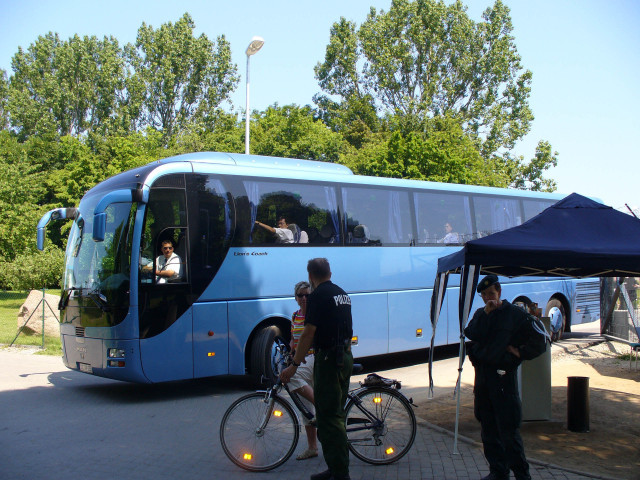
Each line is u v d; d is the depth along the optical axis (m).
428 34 50.84
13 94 62.91
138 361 9.52
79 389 11.24
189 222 10.20
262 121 44.59
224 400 10.25
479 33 52.44
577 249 6.73
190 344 10.01
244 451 6.39
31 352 15.52
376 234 12.67
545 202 16.48
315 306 5.70
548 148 48.72
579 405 7.68
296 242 11.41
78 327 10.21
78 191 39.41
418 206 13.55
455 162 33.38
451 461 6.53
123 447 7.31
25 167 32.06
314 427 6.70
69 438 7.73
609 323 16.14
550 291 16.23
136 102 57.59
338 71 55.06
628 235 7.24
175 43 59.00
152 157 41.28
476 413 5.90
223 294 10.41
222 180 10.69
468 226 14.48
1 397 10.46
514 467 5.63
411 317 13.12
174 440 7.63
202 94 59.88
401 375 12.54
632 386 10.42
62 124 61.69
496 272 8.71
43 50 67.19
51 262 24.92
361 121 51.25
